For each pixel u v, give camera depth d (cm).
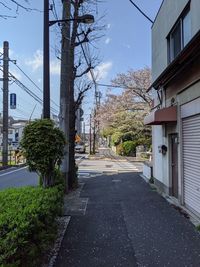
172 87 1274
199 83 950
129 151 4994
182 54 890
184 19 1185
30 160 925
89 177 2239
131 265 630
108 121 4469
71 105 1712
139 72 4009
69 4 1489
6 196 686
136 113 4219
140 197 1373
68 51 1492
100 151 7650
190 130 1066
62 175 1370
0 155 5150
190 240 773
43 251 603
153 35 1758
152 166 1858
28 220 502
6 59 3259
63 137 959
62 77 1488
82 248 727
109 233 841
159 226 898
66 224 934
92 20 1439
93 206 1199
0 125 8406
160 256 674
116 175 2341
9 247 420
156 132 1689
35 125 930
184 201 1148
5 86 3284
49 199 679
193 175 1034
